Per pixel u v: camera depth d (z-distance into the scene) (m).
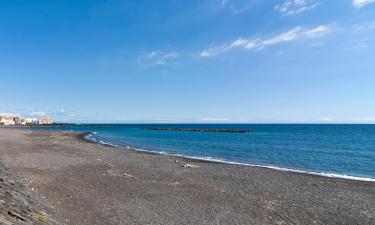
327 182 21.14
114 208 13.02
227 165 28.50
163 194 16.05
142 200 14.64
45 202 12.74
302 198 16.20
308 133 116.62
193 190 17.25
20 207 9.34
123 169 23.81
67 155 31.70
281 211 13.66
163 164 27.56
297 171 26.61
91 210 12.50
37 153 32.62
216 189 17.69
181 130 145.38
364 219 12.86
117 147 46.50
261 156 39.16
